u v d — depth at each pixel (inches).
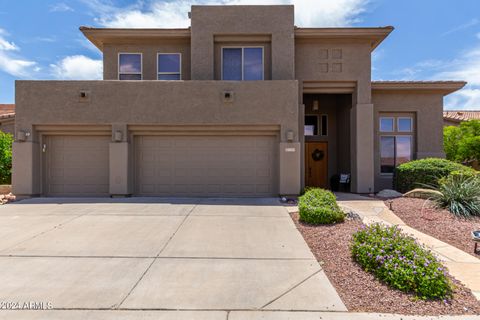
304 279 173.9
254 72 488.1
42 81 433.7
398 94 542.3
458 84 521.7
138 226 279.3
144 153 451.8
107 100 434.9
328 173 597.9
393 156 545.3
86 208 356.2
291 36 474.0
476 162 676.7
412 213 316.5
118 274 179.6
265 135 450.3
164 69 513.0
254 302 149.3
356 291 159.0
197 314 138.8
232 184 450.0
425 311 141.4
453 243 237.0
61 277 175.3
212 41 477.7
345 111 553.6
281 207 365.7
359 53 494.9
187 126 443.2
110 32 492.1
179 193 450.3
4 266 190.2
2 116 725.3
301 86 494.0
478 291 161.0
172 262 197.9
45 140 448.5
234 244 232.4
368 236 194.2
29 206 368.5
